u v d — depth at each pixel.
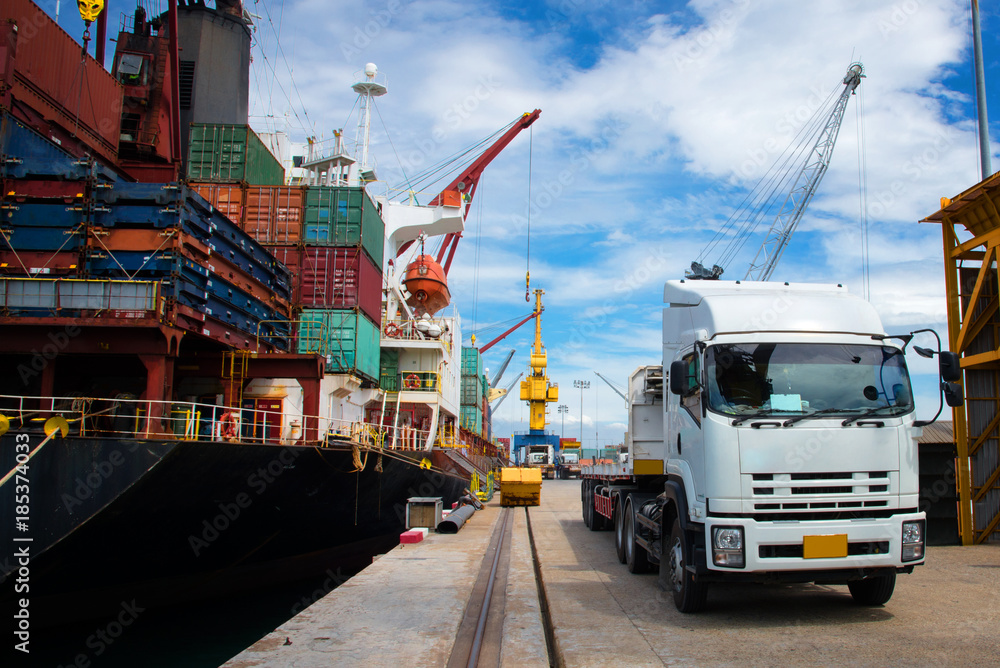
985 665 5.75
